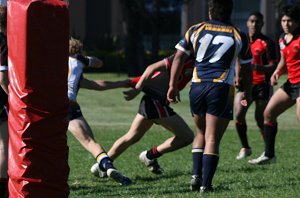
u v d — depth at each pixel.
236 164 32.19
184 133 27.53
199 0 152.75
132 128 27.89
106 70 130.88
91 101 68.75
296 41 29.00
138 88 26.80
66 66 17.31
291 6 29.14
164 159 33.94
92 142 26.72
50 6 16.75
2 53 20.69
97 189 25.55
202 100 23.92
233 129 47.56
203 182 24.17
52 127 17.19
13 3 16.88
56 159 17.34
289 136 43.97
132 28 115.44
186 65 26.31
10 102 17.31
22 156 17.11
